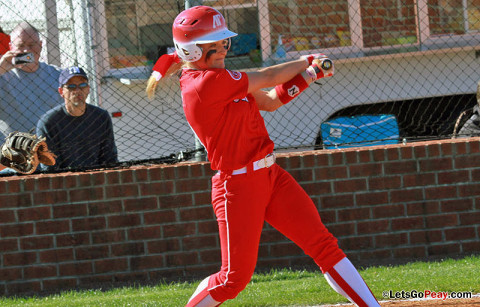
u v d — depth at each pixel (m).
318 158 21.77
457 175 21.88
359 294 12.41
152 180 21.56
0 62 23.69
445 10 33.00
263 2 31.84
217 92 11.59
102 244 21.58
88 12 28.70
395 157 21.84
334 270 12.54
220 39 11.59
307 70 12.65
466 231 21.89
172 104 28.42
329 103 32.12
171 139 28.80
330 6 32.62
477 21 33.09
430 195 21.88
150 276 21.62
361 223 21.86
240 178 12.04
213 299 12.44
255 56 32.12
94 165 22.64
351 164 21.81
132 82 30.00
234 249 12.14
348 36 32.78
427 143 22.11
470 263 19.88
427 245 21.89
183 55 11.80
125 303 17.22
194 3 22.62
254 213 12.10
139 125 29.53
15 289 21.41
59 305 17.73
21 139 11.66
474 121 24.20
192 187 21.62
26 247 21.42
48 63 27.20
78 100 22.17
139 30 31.06
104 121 22.98
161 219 21.62
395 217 21.88
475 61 32.88
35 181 21.38
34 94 24.06
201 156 22.95
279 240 21.86
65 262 21.52
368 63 32.50
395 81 32.62
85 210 21.52
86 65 28.25
